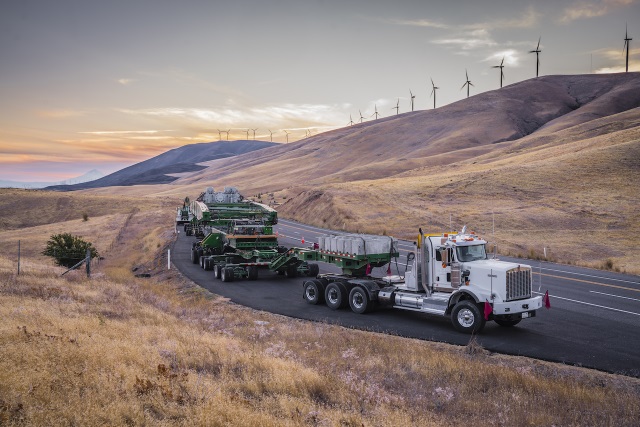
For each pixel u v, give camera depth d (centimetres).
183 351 1006
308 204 6700
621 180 5444
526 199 5341
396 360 1073
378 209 5497
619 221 4409
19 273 2066
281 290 2153
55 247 3088
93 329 1118
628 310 1728
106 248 4462
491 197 5572
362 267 1806
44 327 1066
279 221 6253
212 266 2677
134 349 946
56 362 825
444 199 5750
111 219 7150
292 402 747
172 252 3434
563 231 4275
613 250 3656
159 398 696
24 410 602
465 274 1435
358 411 738
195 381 805
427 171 9450
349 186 7144
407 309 1591
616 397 867
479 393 885
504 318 1512
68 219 9325
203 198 4025
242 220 2819
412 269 1606
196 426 618
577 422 749
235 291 2122
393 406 791
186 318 1495
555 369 1083
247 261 2519
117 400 665
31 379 714
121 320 1305
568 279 2389
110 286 1972
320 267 2806
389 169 12506
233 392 788
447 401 820
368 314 1695
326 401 800
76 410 617
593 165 6050
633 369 1118
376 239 1789
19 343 896
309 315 1680
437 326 1521
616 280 2367
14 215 9594
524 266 1425
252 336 1282
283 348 1129
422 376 977
